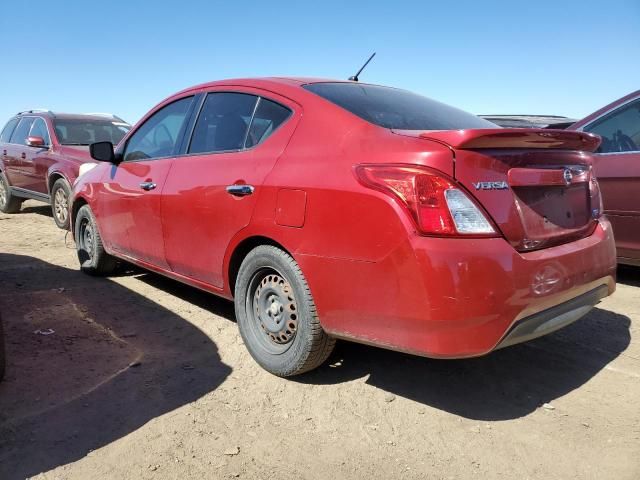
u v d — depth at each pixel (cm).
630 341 398
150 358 365
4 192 1002
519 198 275
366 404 312
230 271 364
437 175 253
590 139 312
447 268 247
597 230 330
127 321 431
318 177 295
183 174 399
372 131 292
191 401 310
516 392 327
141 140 479
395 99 363
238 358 367
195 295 501
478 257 249
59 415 291
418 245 252
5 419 284
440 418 298
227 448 268
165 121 455
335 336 297
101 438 273
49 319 429
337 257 284
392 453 267
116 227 489
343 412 303
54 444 266
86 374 338
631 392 325
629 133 510
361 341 284
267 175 325
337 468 255
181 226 397
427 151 258
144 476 246
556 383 338
